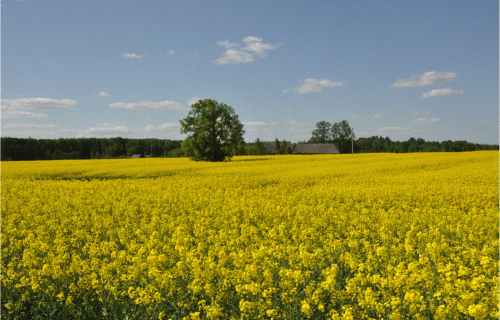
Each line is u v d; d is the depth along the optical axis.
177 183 23.08
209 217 12.57
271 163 41.94
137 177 30.08
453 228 9.89
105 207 14.34
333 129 143.62
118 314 5.96
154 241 8.52
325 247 8.02
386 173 27.34
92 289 6.49
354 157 50.41
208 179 24.31
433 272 6.35
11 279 6.63
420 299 5.10
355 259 6.94
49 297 6.23
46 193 18.33
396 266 6.66
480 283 5.55
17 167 36.28
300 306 5.70
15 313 6.01
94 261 7.14
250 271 6.18
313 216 11.73
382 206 14.99
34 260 7.09
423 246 8.27
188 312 5.90
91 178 29.44
